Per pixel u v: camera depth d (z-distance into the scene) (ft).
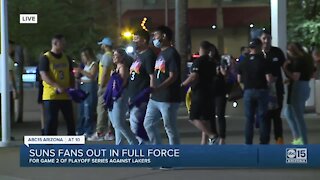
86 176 65.67
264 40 74.74
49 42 143.74
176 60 66.33
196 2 358.64
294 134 79.46
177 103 67.56
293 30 223.92
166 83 66.08
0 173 67.87
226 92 85.81
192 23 355.77
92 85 96.53
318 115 133.08
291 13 227.40
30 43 140.77
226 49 360.48
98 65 97.91
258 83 72.08
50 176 65.98
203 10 357.20
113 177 64.90
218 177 64.18
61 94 71.00
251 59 72.38
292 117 79.15
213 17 355.36
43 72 70.13
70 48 184.55
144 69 68.74
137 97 68.95
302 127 77.10
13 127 115.34
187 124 118.93
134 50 83.87
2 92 87.51
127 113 84.58
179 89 67.82
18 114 124.16
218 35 305.32
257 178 63.52
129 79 70.18
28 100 163.12
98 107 93.71
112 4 249.34
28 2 128.67
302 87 76.54
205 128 76.02
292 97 77.10
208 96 75.72
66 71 71.56
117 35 226.58
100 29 215.51
